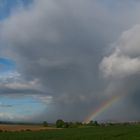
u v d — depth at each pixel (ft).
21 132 349.00
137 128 381.40
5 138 246.06
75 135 262.88
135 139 210.38
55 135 270.67
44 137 248.32
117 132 295.69
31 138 241.76
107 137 231.71
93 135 257.55
